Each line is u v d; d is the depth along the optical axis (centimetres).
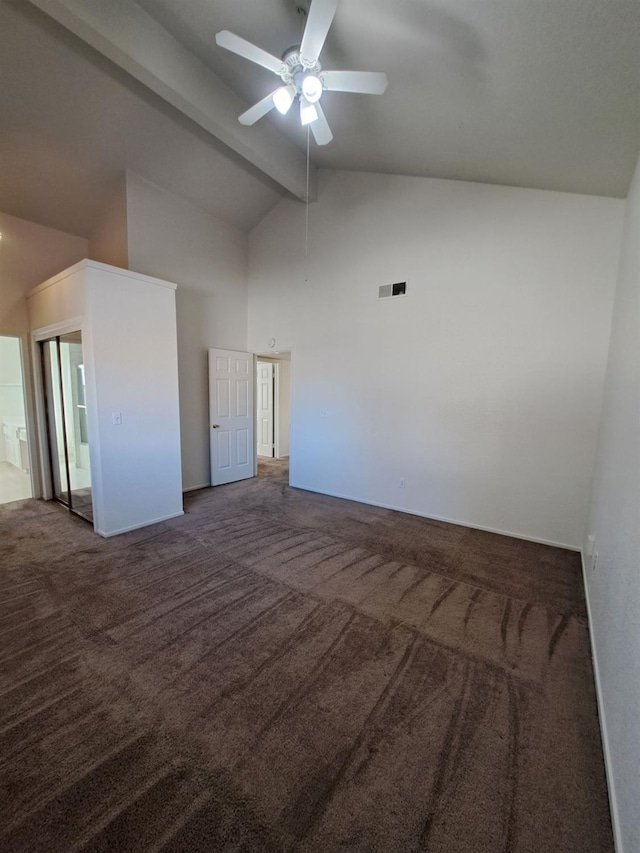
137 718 152
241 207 477
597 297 303
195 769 132
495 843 113
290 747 141
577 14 142
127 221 382
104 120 321
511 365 341
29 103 288
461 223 356
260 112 235
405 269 392
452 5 157
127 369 335
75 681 170
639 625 121
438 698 165
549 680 178
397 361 405
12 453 569
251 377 544
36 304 392
